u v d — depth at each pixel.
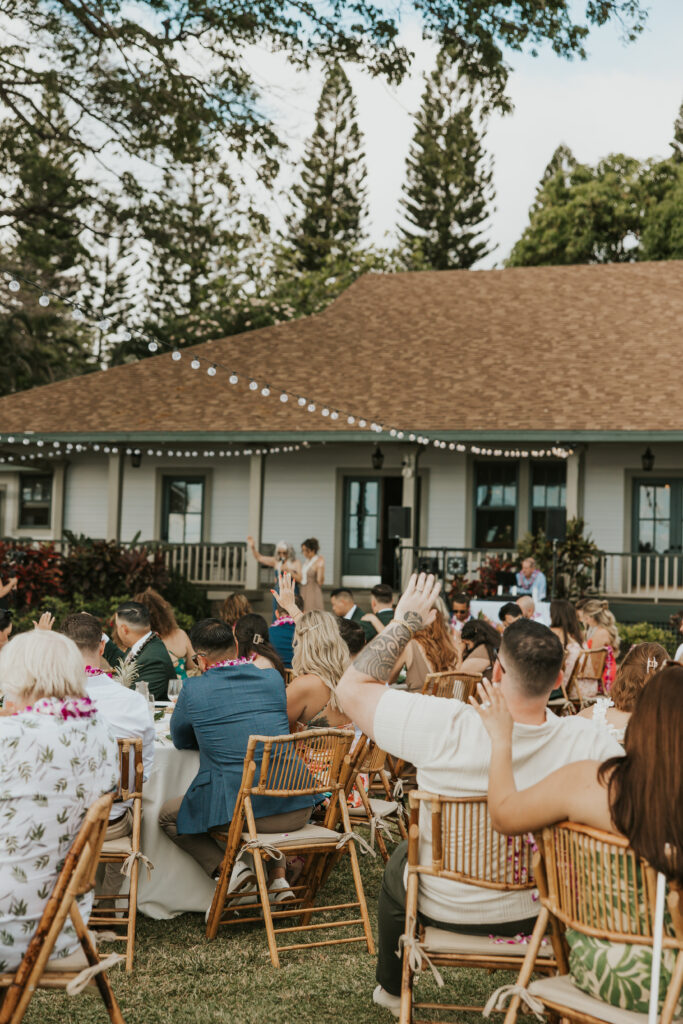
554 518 15.03
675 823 2.59
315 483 19.95
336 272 43.03
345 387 19.47
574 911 2.90
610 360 19.27
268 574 19.78
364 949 4.71
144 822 5.11
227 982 4.26
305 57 14.93
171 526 20.83
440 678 6.46
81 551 17.70
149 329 38.81
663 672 2.73
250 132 16.36
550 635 3.31
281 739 4.68
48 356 34.56
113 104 16.84
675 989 2.64
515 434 17.25
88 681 4.89
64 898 2.92
